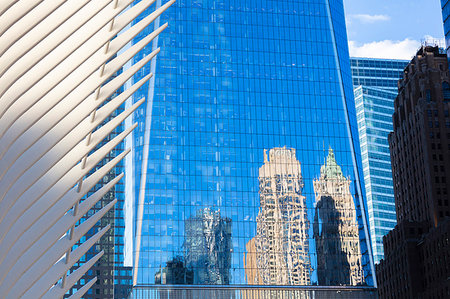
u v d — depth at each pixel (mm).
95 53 34500
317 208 196750
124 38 35344
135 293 182875
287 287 188375
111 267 197625
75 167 39812
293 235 193250
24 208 35469
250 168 197000
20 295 40312
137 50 36250
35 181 34844
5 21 26766
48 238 40531
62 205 40094
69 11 30000
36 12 28516
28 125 32312
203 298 184500
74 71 33875
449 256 183375
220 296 185250
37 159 34031
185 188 191875
